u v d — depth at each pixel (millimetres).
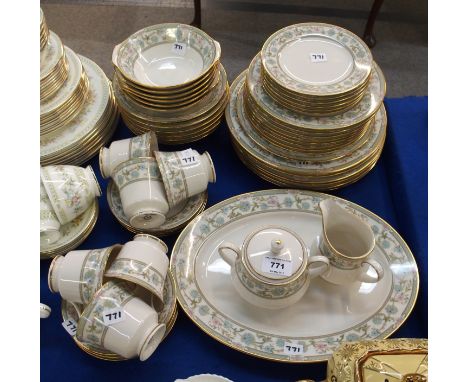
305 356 740
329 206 793
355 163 912
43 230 809
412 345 641
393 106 1107
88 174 857
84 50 1965
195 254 849
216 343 801
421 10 2188
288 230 758
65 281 710
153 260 711
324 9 2174
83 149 957
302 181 927
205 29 2084
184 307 782
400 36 2082
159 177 833
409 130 1056
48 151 915
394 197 1014
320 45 921
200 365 785
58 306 839
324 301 822
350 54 904
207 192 965
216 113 967
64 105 911
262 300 735
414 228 905
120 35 2029
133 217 816
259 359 786
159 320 744
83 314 664
